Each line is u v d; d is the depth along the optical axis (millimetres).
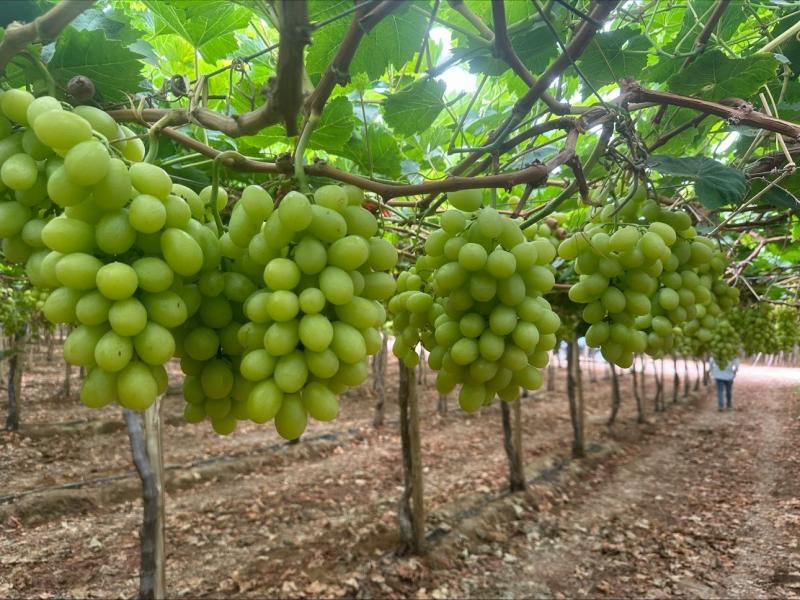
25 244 1017
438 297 1601
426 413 12492
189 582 4988
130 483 7023
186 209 971
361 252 1009
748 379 21328
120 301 864
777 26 2104
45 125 850
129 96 1271
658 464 9305
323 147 2027
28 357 15000
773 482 8055
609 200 1871
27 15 1162
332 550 5598
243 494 7168
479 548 5840
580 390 9109
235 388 1062
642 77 2129
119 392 884
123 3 2545
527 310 1307
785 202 1957
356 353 990
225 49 2195
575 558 5734
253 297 984
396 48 1812
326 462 8742
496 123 3078
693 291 1871
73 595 4770
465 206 1378
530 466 8453
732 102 1512
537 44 1818
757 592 5004
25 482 7082
